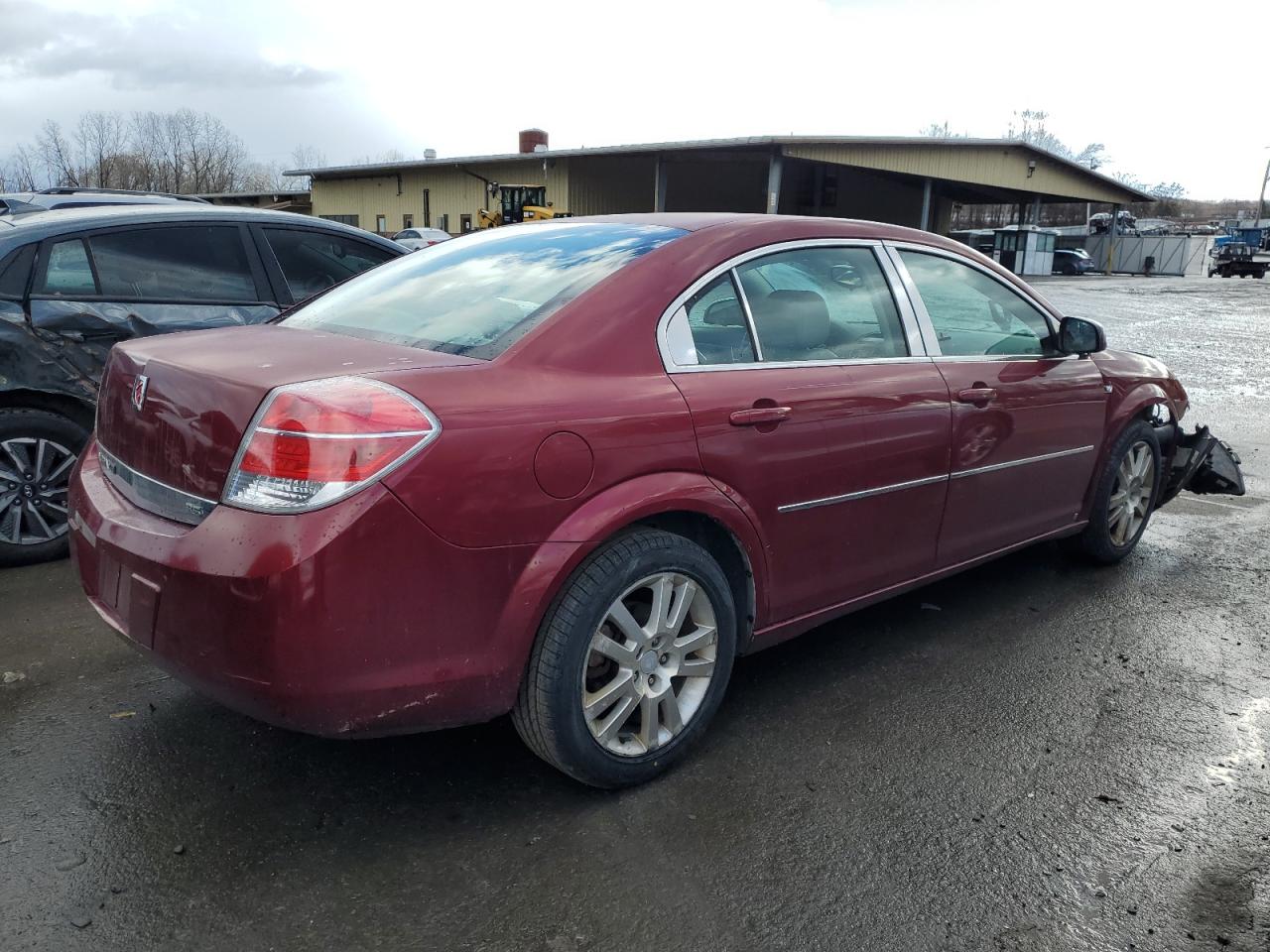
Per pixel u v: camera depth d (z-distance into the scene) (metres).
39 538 4.59
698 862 2.55
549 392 2.56
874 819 2.76
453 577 2.38
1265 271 48.59
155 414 2.57
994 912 2.40
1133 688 3.60
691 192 39.94
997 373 3.85
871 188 44.72
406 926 2.29
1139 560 5.07
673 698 2.88
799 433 3.07
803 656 3.82
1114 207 49.91
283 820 2.68
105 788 2.80
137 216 4.84
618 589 2.65
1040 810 2.82
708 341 2.97
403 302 3.15
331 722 2.32
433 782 2.88
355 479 2.23
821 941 2.29
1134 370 4.73
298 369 2.44
